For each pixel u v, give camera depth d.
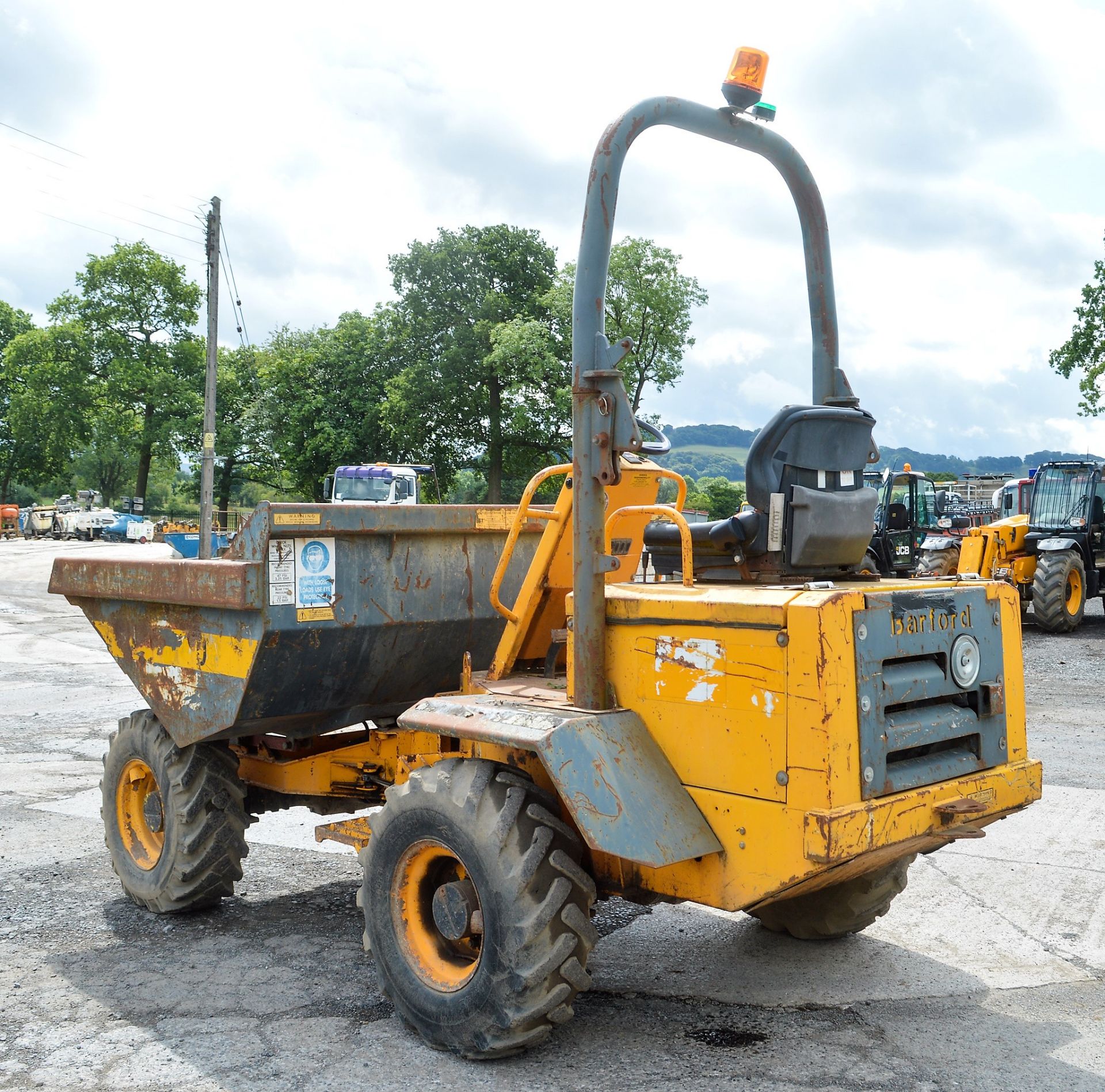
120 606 4.76
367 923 3.76
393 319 51.38
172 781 4.67
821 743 2.98
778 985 4.02
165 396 60.62
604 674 3.50
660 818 3.15
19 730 9.23
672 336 39.88
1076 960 4.26
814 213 4.06
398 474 26.62
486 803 3.38
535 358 44.62
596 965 4.25
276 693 4.25
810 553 3.57
